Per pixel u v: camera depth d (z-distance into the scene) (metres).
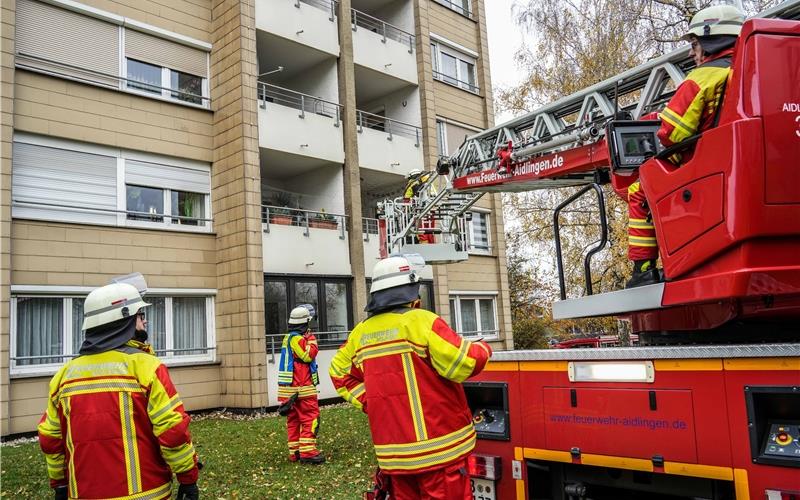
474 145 7.09
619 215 15.09
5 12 10.73
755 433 2.49
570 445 3.09
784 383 2.44
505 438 3.36
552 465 3.29
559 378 3.16
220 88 13.70
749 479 2.49
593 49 16.53
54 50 11.55
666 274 3.29
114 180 12.12
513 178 6.29
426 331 3.04
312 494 5.84
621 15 15.50
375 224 17.61
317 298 14.30
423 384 3.05
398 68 17.75
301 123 14.57
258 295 12.71
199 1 13.95
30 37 11.25
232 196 13.12
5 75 10.63
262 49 15.29
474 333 18.78
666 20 14.57
